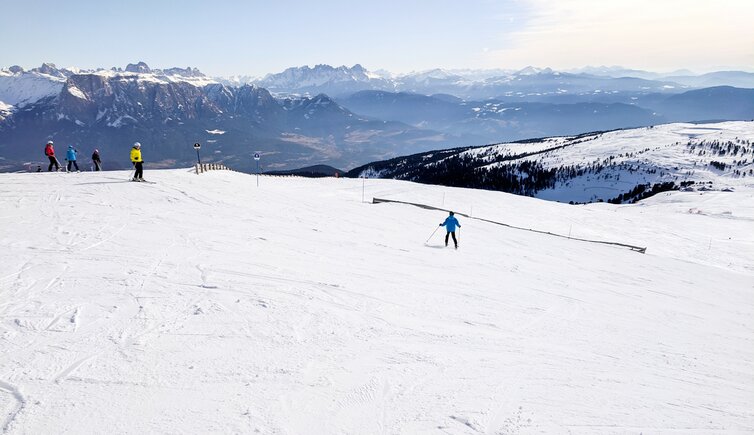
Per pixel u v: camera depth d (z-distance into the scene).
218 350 6.70
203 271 10.55
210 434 4.77
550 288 13.83
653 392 6.79
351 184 48.88
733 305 15.23
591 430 5.37
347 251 15.33
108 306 7.96
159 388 5.56
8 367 5.78
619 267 19.84
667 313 12.80
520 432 5.17
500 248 20.69
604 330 10.13
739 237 36.16
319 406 5.46
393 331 8.27
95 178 25.41
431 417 5.41
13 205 16.52
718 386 7.43
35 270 9.61
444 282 12.73
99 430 4.71
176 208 18.91
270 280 10.41
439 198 42.69
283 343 7.16
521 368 7.20
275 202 24.69
